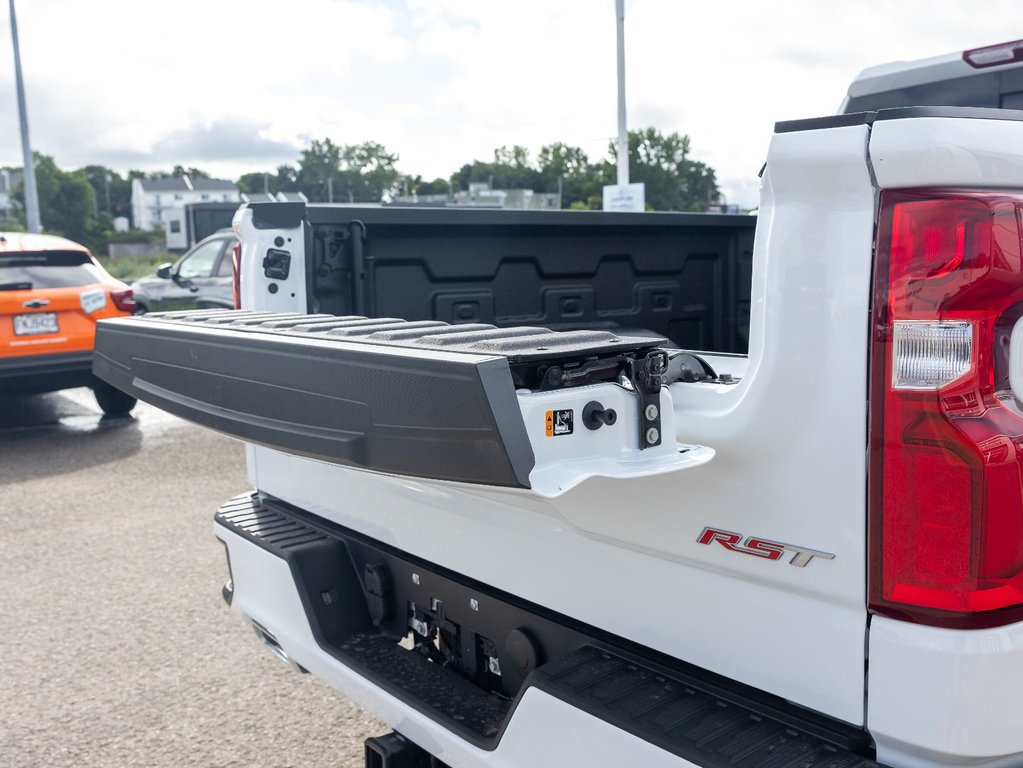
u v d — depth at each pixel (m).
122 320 2.34
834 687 1.40
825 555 1.37
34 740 3.09
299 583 2.40
